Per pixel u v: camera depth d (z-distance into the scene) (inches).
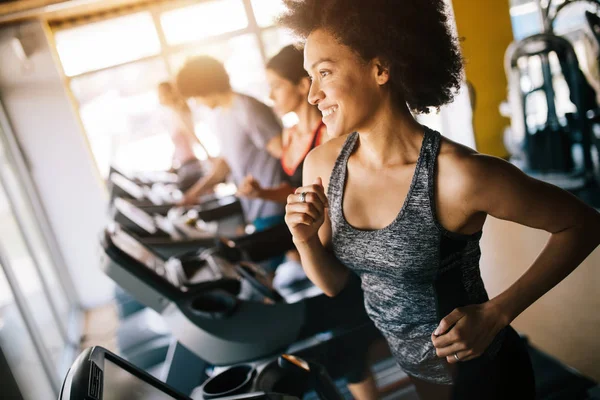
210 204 181.8
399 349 46.1
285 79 91.1
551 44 192.7
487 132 256.1
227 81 116.3
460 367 42.8
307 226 43.6
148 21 276.5
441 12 40.4
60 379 145.3
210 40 285.9
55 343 160.1
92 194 228.1
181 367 83.9
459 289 41.5
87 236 228.4
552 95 198.1
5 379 98.5
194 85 115.1
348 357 73.5
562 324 104.1
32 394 109.8
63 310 199.8
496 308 38.5
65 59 250.4
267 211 124.3
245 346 76.3
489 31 250.2
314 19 39.4
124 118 282.4
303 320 76.2
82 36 260.7
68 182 225.9
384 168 41.1
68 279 226.4
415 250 39.8
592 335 97.5
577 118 189.6
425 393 47.0
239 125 120.3
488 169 37.3
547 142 198.4
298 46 43.3
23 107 221.1
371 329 74.5
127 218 138.3
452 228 39.4
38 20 223.1
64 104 225.0
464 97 245.6
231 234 168.2
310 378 55.8
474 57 249.9
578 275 122.0
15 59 218.1
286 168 102.7
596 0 193.6
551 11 226.1
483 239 163.2
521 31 294.5
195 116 264.7
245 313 78.4
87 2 221.3
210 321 77.7
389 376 71.1
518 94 205.8
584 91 187.6
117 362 41.5
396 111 40.6
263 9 286.7
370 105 39.6
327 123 41.3
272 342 77.1
